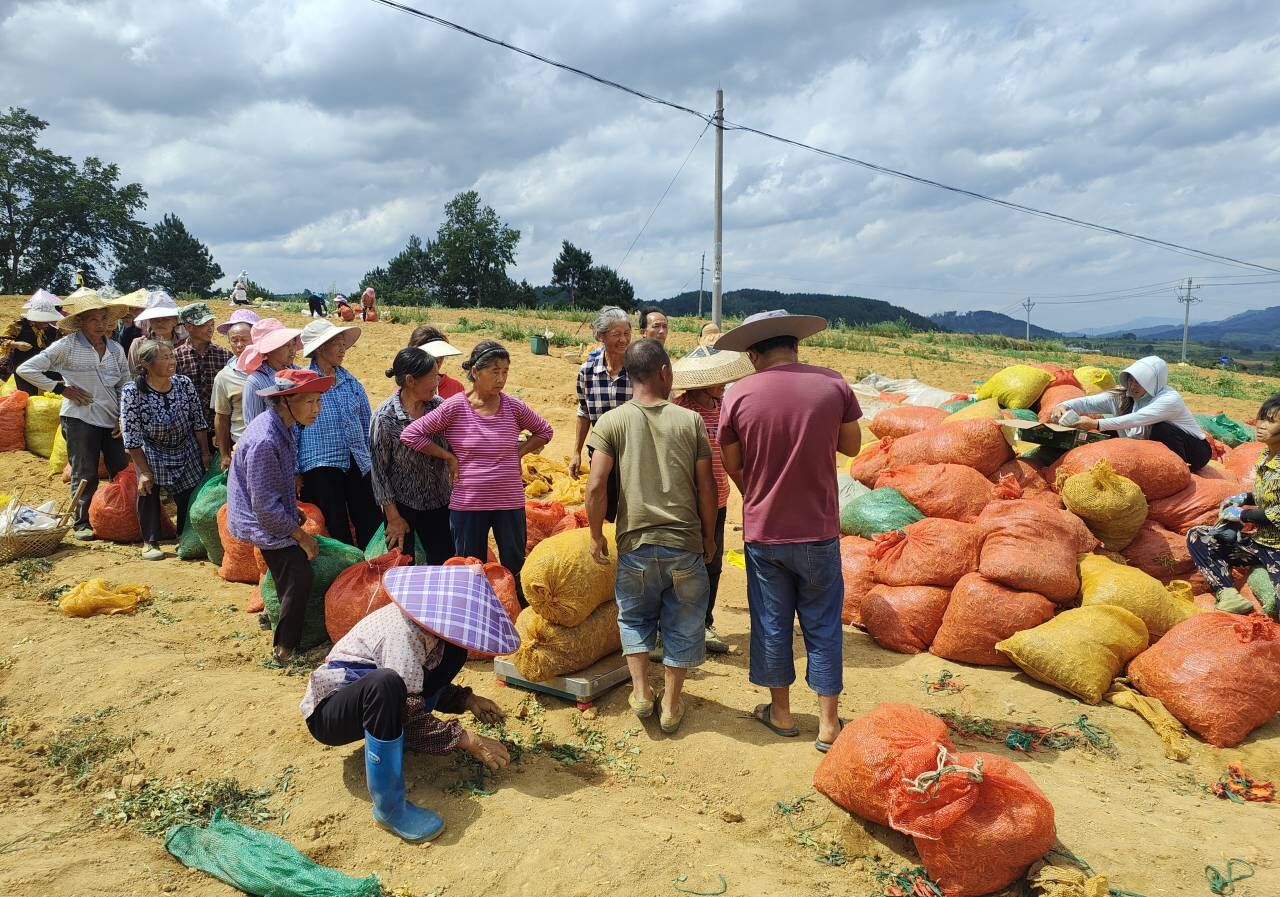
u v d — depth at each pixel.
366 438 6.37
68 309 7.49
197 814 3.76
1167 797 3.97
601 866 3.36
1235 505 5.45
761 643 4.25
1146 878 3.32
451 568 3.84
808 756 4.11
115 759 4.18
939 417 7.96
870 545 6.05
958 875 3.28
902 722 3.65
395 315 24.03
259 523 4.97
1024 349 30.47
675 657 4.27
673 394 5.34
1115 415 6.55
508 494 5.28
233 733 4.28
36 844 3.53
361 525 6.42
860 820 3.68
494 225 76.44
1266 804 3.95
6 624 5.66
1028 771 4.11
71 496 7.64
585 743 4.39
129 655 5.17
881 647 5.54
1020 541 5.32
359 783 3.89
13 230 57.09
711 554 4.46
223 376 6.61
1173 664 4.55
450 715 4.60
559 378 15.53
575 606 4.56
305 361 6.89
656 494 4.21
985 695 4.82
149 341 6.87
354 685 3.60
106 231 59.88
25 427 9.78
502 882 3.31
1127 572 5.23
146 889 3.28
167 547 7.45
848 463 8.88
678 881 3.31
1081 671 4.68
